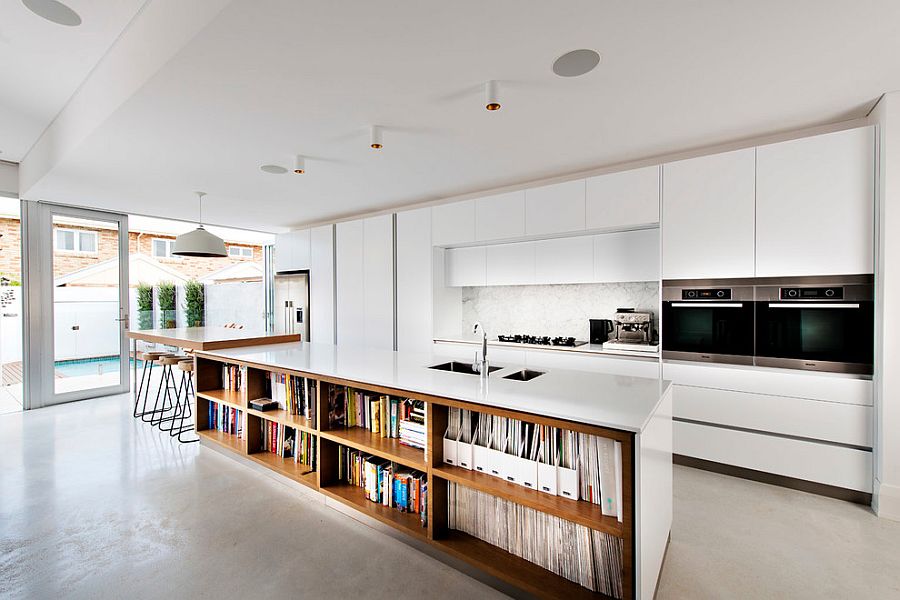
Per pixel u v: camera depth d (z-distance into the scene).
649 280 3.48
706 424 3.08
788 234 2.75
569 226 3.68
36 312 4.77
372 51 1.88
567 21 1.70
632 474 1.43
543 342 4.21
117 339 5.46
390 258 5.06
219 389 3.58
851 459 2.59
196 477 2.93
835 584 1.86
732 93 2.35
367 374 2.29
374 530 2.28
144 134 2.79
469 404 1.80
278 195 4.58
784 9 1.64
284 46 1.83
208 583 1.86
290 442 2.92
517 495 1.71
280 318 6.49
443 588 1.83
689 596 1.78
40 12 2.06
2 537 2.20
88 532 2.25
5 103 3.15
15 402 4.90
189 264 9.22
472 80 2.16
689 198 3.10
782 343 2.79
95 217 5.23
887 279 2.37
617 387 1.98
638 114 2.61
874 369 2.51
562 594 1.60
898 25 1.74
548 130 2.85
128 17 2.15
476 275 4.58
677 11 1.64
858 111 2.59
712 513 2.47
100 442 3.65
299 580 1.88
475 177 3.96
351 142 3.02
